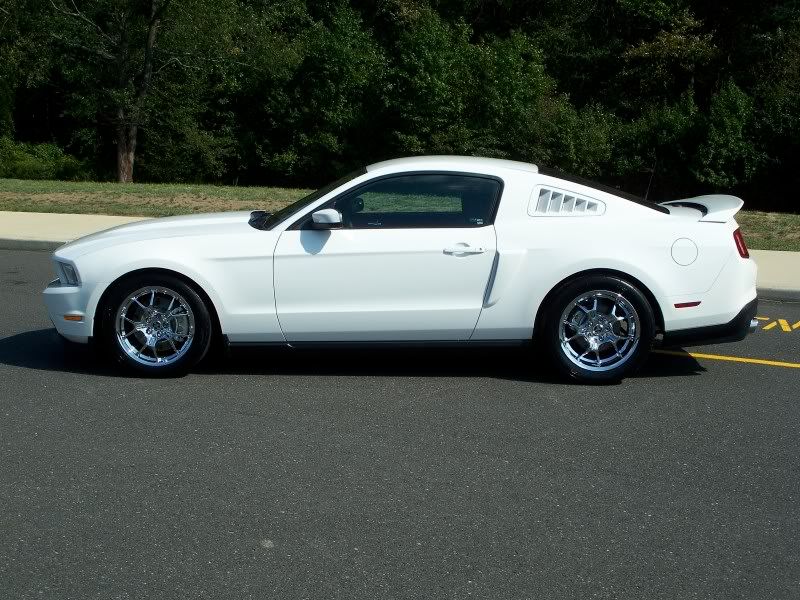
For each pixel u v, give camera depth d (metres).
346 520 4.63
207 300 6.92
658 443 5.79
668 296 6.92
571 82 42.94
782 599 3.97
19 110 40.59
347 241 6.86
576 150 36.47
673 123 35.94
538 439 5.81
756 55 38.94
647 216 7.00
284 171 39.06
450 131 36.47
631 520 4.70
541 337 6.97
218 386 6.78
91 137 39.34
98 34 36.81
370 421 6.08
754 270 7.21
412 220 6.93
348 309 6.89
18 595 3.90
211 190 20.39
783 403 6.66
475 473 5.25
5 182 21.61
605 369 6.95
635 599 3.94
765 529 4.62
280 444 5.64
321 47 37.81
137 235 6.99
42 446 5.56
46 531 4.48
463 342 6.97
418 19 39.94
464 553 4.32
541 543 4.43
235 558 4.24
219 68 38.00
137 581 4.03
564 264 6.84
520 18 44.06
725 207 7.25
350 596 3.92
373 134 38.19
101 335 6.97
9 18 36.34
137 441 5.66
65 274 7.03
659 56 39.38
